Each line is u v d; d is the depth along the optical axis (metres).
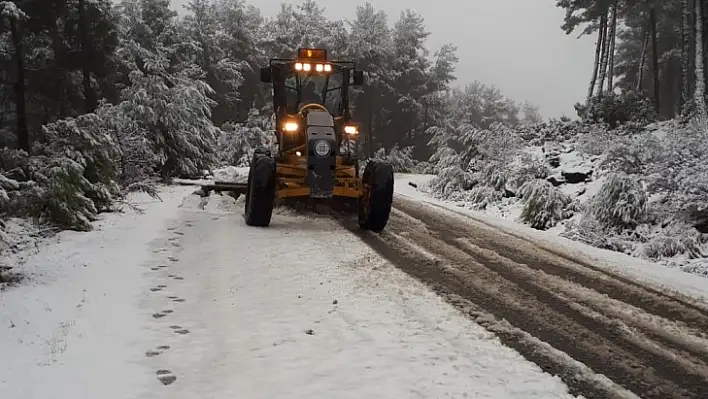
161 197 11.72
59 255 6.86
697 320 5.55
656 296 6.27
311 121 8.65
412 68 39.47
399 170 34.28
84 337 4.51
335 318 5.09
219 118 34.59
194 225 8.73
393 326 4.95
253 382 3.91
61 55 20.05
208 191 11.64
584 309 5.71
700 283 6.92
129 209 9.95
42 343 4.39
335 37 37.66
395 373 4.09
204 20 34.72
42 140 18.86
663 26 31.42
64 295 5.46
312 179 8.45
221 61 33.19
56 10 19.14
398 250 7.77
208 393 3.75
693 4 22.31
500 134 15.66
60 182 8.13
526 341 4.82
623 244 9.30
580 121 19.00
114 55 21.47
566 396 3.89
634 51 37.22
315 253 7.32
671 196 9.96
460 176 15.03
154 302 5.34
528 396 3.86
